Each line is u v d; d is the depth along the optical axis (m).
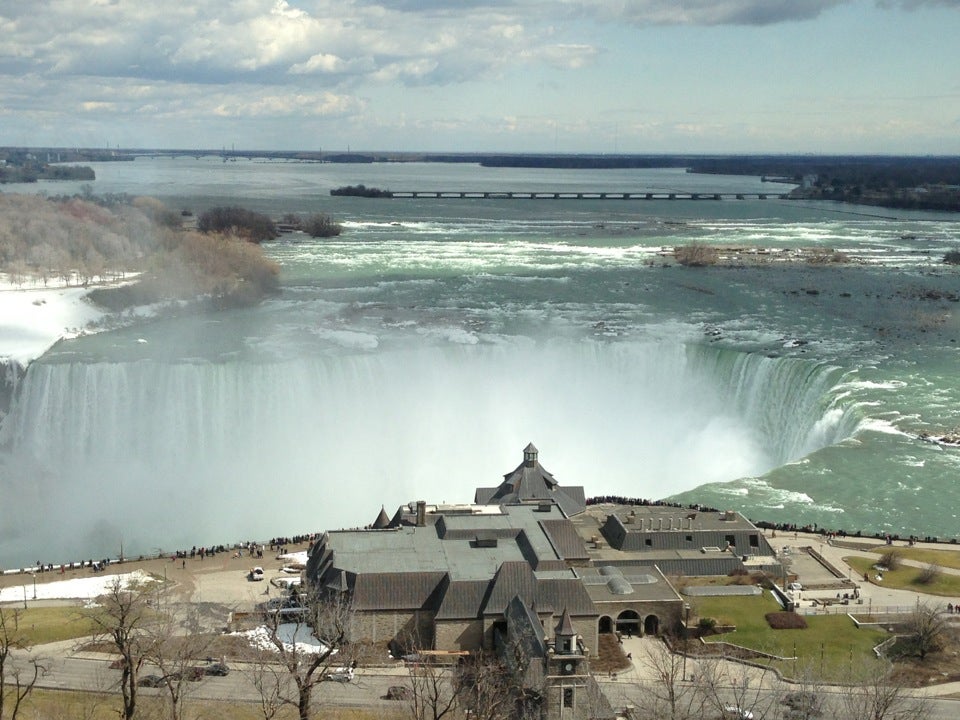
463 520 142.25
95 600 138.50
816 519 169.38
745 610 132.62
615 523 149.75
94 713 106.69
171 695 106.12
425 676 107.12
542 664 106.19
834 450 198.38
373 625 123.75
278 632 125.19
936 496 177.62
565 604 122.94
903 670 118.06
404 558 131.25
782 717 107.38
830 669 117.44
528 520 143.12
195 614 129.12
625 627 128.75
